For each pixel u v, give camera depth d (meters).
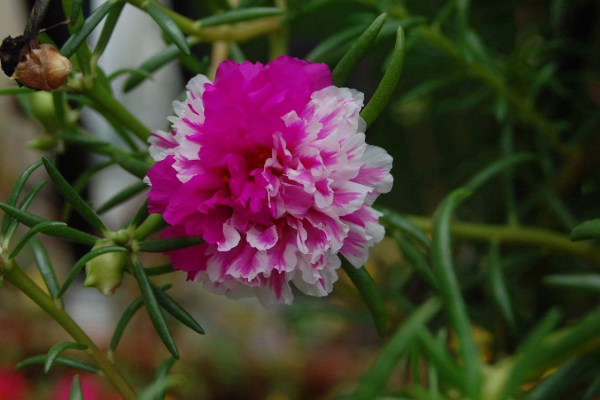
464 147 0.49
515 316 0.39
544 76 0.39
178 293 1.03
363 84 0.60
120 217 0.53
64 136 0.36
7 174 1.06
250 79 0.31
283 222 0.31
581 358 0.31
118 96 0.51
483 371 0.29
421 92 0.39
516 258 0.39
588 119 0.40
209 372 0.96
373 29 0.32
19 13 0.73
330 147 0.31
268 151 0.31
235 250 0.31
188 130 0.31
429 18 0.43
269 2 0.41
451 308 0.29
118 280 0.32
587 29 0.41
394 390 0.29
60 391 0.78
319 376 0.95
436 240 0.30
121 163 0.34
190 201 0.31
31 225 0.32
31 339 0.94
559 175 0.39
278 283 0.31
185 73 0.52
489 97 0.42
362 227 0.31
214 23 0.35
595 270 0.40
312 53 0.37
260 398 0.96
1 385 0.82
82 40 0.32
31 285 0.32
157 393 0.31
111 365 0.32
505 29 0.44
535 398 0.31
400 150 0.57
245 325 1.02
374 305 0.32
